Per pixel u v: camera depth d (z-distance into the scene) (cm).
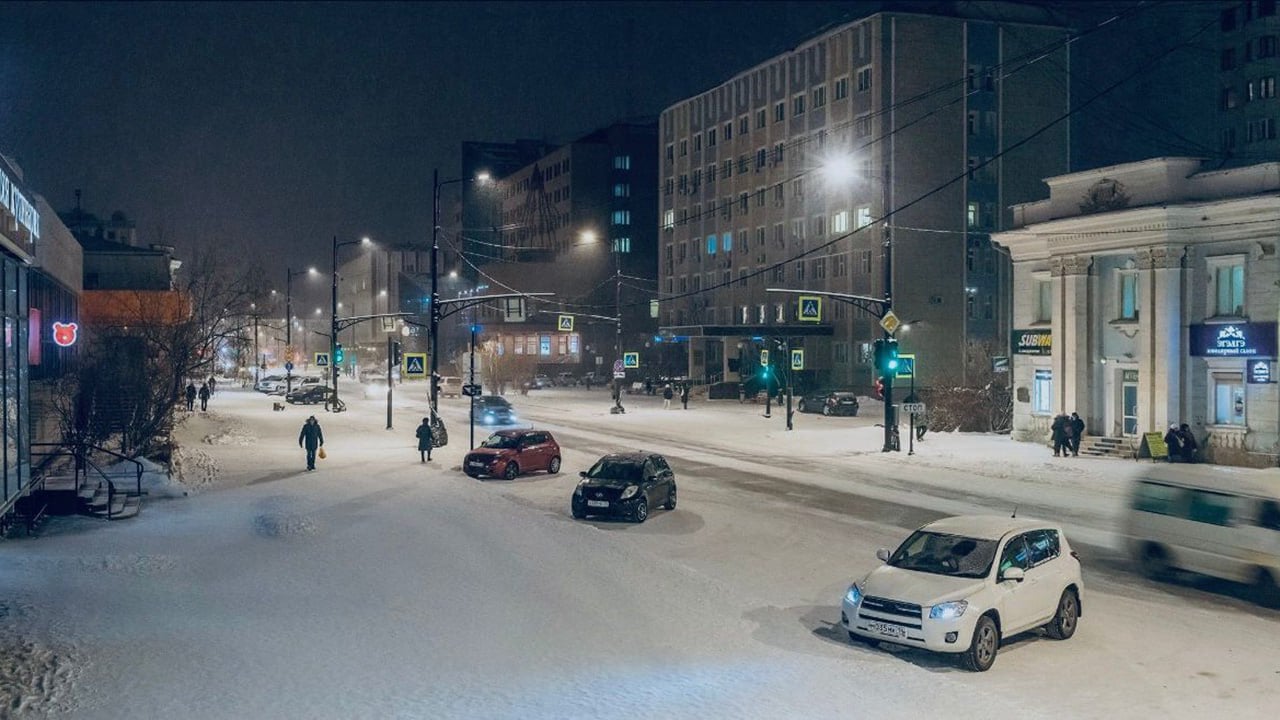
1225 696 1208
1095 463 3584
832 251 7881
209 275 6231
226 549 1972
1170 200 3712
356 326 17175
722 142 9388
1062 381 4119
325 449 4166
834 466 3631
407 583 1702
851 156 7600
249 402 7431
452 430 5153
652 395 8606
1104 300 4034
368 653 1297
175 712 1057
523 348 12194
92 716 1038
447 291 14062
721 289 9419
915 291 7325
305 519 2319
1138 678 1276
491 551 1984
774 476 3328
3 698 1077
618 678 1222
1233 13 8788
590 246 12800
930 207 7362
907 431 5056
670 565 1881
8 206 1902
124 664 1212
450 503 2634
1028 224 4369
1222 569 1738
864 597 1361
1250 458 3431
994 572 1361
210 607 1509
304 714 1064
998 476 3341
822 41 7944
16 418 2131
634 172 13062
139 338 4178
